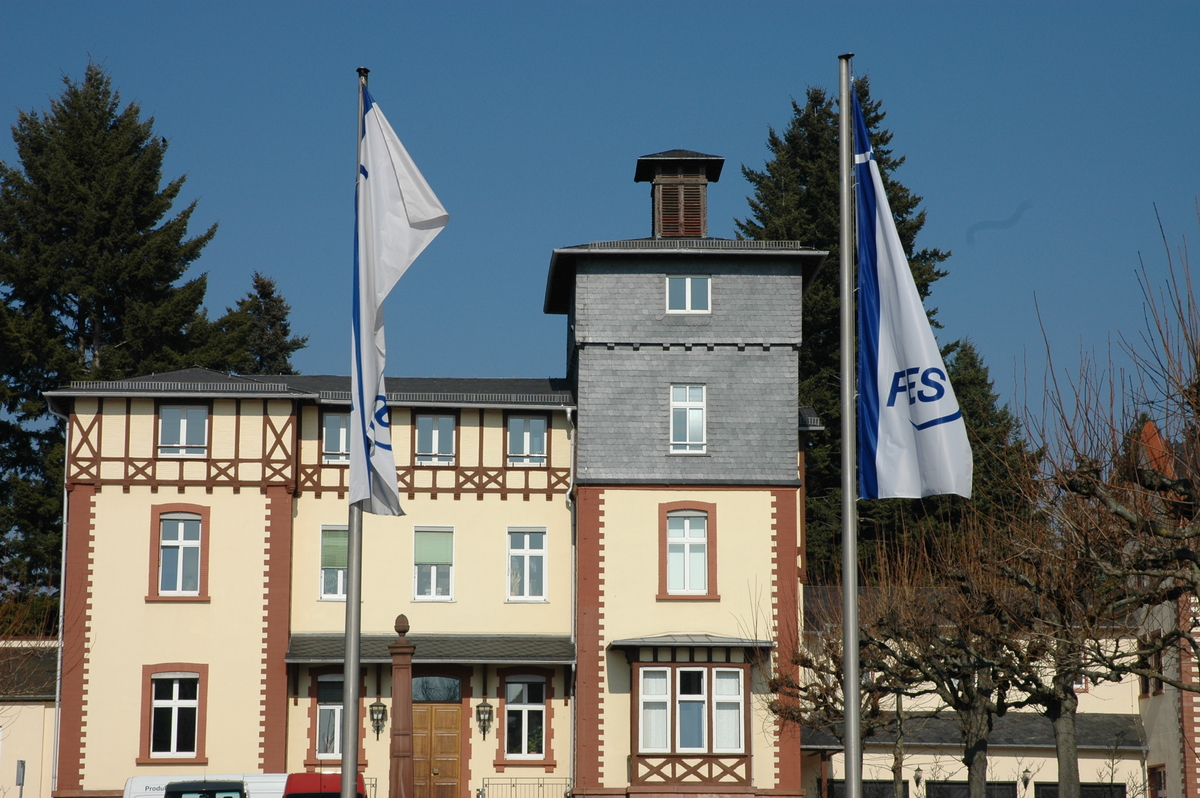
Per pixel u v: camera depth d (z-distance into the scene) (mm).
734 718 37094
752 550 37969
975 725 29484
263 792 31625
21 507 54188
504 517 40406
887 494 17688
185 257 61594
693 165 42156
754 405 38688
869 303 18281
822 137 63906
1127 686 44750
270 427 39438
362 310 19078
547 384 42812
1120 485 24203
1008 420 52531
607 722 37188
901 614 34062
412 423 40656
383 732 38812
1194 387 21766
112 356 57688
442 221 19484
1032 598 25734
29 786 38406
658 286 39156
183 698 38000
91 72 62781
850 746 17203
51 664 40469
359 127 19688
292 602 39344
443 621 39781
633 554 37906
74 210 58906
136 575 38312
